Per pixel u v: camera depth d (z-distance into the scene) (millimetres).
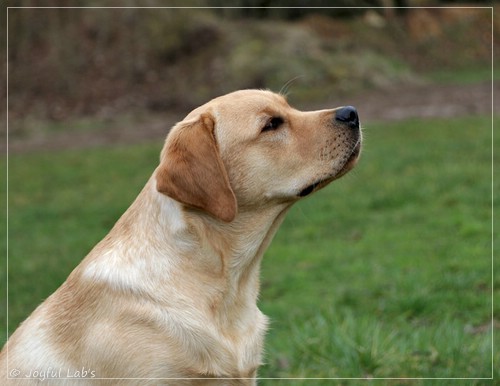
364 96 30734
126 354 5164
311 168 5828
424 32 37969
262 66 32969
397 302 9500
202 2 36625
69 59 34281
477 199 14898
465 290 9930
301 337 8242
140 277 5309
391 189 16281
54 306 5469
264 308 10172
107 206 17891
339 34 36281
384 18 37938
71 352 5250
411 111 26250
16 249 14766
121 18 35781
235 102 5781
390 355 7703
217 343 5336
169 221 5438
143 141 26078
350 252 12773
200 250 5453
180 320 5254
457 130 22000
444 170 17375
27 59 34188
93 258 5492
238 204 5664
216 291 5480
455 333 8023
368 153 19844
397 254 12281
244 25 35906
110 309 5254
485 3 41188
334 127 5906
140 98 32750
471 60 37156
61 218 17250
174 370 5223
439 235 13133
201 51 34688
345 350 7758
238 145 5664
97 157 23656
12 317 10367
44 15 35219
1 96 32625
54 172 21984
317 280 11516
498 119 23359
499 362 7426
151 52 34812
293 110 6027
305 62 33156
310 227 14578
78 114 31453
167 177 5309
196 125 5500
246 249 5641
